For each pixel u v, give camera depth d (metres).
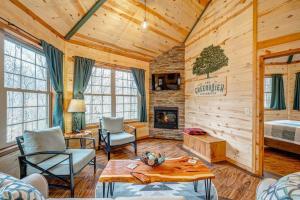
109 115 5.09
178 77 5.58
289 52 2.59
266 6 2.87
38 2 2.85
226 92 3.70
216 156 3.61
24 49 2.94
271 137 4.32
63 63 3.92
